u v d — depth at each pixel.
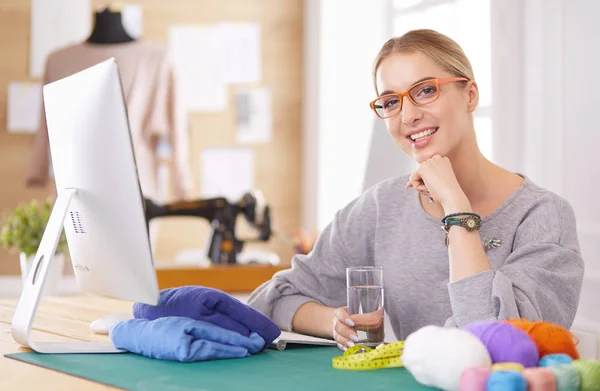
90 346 1.34
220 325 1.30
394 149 3.63
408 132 1.48
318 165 4.31
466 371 0.91
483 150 2.97
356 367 1.14
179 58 4.49
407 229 1.66
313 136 4.39
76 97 1.30
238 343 1.27
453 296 1.30
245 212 3.17
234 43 4.54
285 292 1.67
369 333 1.27
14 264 4.23
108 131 1.22
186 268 2.71
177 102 4.24
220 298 1.31
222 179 4.52
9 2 4.32
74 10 4.34
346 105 4.09
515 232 1.52
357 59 4.01
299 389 1.00
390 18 3.76
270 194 4.57
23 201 4.31
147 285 1.26
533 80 2.71
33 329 1.61
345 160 4.09
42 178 4.23
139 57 4.19
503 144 2.85
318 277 1.72
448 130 1.46
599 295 2.44
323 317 1.57
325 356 1.28
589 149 2.47
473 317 1.27
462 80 1.47
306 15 4.54
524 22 2.76
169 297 1.35
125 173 1.21
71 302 2.12
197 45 4.50
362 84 3.95
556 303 1.35
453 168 1.52
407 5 3.61
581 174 2.51
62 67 4.22
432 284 1.61
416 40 1.48
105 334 1.55
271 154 4.57
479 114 3.00
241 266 2.80
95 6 4.37
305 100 4.54
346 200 4.06
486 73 2.96
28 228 2.84
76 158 1.32
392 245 1.68
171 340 1.21
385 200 1.72
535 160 2.71
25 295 1.35
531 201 1.52
